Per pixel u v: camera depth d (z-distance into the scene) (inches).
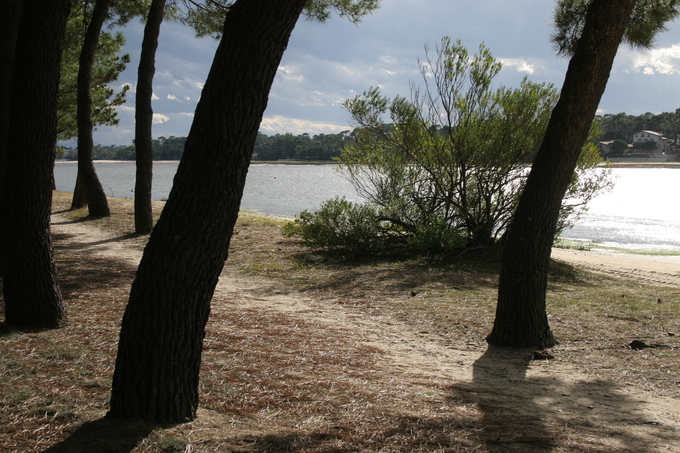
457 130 462.6
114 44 779.4
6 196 194.7
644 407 152.3
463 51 450.9
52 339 181.2
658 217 1190.9
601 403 155.7
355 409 135.5
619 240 823.1
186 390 117.2
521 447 115.7
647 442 123.4
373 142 513.7
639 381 178.4
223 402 133.0
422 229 469.1
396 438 116.4
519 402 153.9
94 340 184.4
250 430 115.1
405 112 474.6
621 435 127.6
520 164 466.3
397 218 507.2
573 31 299.0
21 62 187.2
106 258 416.8
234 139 108.7
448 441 116.6
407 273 402.0
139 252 462.9
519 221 226.2
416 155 492.1
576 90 210.4
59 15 189.2
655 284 406.3
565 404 153.9
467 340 235.5
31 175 193.9
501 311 230.1
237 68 106.4
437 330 250.7
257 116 111.0
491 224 483.8
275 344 203.5
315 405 136.4
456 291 339.9
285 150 7032.5
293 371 168.1
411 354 210.4
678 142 5580.7
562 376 184.9
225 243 115.2
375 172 517.7
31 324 197.6
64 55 765.3
